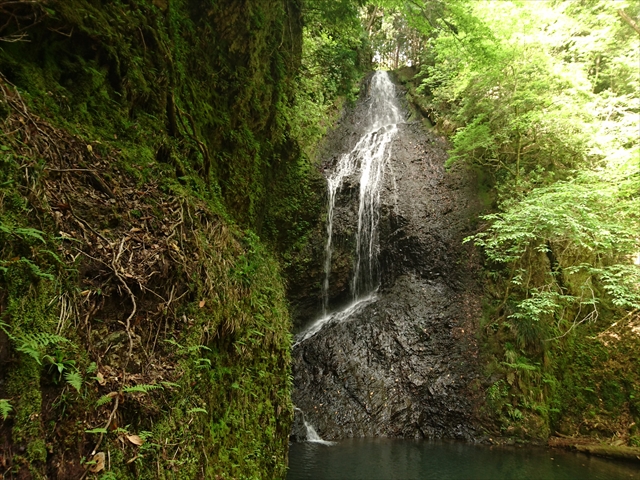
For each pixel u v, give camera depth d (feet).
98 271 6.51
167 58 11.76
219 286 9.80
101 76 9.29
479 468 19.54
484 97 34.83
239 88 16.71
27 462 4.48
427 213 35.53
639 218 26.61
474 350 28.17
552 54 35.06
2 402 4.26
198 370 7.93
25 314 5.01
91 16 9.30
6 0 7.34
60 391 5.17
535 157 34.01
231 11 16.01
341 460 19.98
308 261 33.76
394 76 58.08
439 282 32.73
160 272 7.68
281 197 30.37
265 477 10.55
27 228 5.35
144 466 6.06
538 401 26.03
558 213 24.22
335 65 38.70
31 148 6.25
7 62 7.20
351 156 42.19
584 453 23.30
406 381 27.30
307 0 23.04
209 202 11.89
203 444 7.72
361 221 37.60
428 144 42.14
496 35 29.94
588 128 29.63
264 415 11.23
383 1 23.97
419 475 18.26
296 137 30.14
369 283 36.50
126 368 6.41
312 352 29.48
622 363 27.20
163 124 11.18
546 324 28.60
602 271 25.04
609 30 33.45
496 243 26.94
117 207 7.63
